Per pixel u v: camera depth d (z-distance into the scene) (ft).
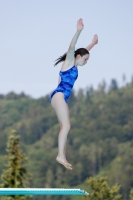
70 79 83.46
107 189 209.67
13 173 191.83
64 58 85.66
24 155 194.70
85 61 85.46
